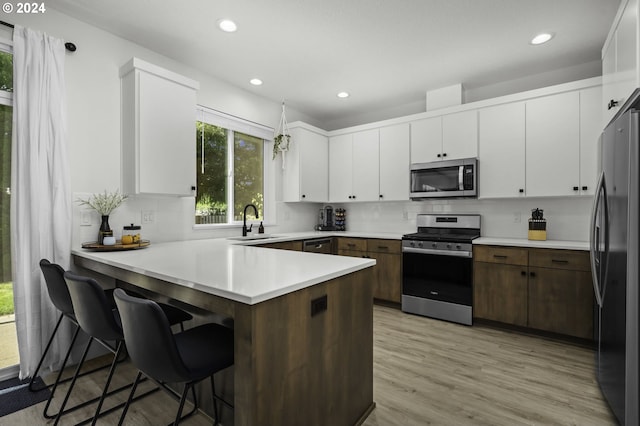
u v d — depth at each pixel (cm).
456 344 263
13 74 202
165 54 285
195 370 111
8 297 212
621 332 154
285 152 414
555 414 171
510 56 288
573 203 307
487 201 353
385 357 239
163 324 101
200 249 234
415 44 268
